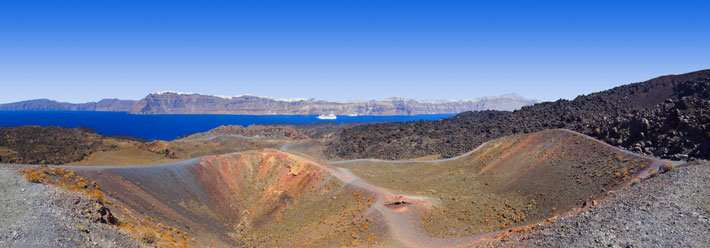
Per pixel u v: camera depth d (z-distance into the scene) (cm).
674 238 2233
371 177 7925
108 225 3002
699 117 5488
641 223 2538
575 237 2600
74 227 2570
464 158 9338
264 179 7906
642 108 9288
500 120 12631
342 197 6538
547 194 5434
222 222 6116
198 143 14662
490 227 4738
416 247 4078
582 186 5206
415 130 14475
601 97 11069
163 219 4603
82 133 10938
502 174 7138
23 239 2180
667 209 2667
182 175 7119
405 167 9275
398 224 4831
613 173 5138
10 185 3144
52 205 2856
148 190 5903
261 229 5925
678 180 3312
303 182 7494
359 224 5075
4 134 8856
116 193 4928
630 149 5934
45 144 8700
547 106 12631
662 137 5712
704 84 8444
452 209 5453
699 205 2612
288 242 5003
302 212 6359
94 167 6397
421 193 6456
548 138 8012
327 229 5184
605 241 2394
